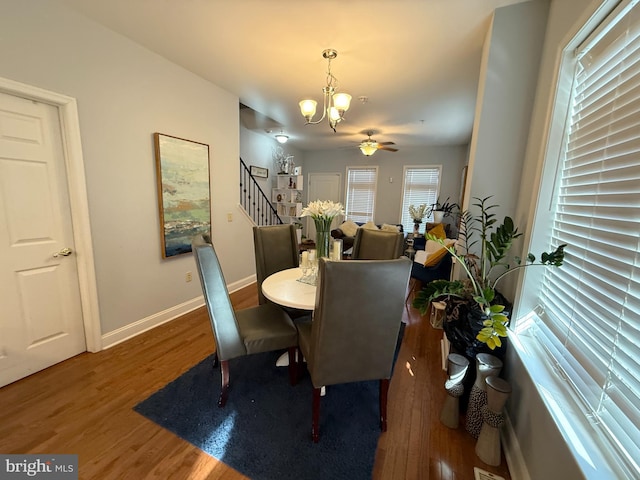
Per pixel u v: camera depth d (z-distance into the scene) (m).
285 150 6.93
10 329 1.80
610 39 1.06
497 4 1.70
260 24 1.99
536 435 1.16
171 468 1.29
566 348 1.20
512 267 1.76
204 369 2.04
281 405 1.71
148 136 2.46
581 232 1.19
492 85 1.78
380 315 1.35
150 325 2.64
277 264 2.54
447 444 1.48
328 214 2.04
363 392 1.88
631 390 0.84
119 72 2.19
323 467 1.32
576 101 1.32
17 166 1.75
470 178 1.90
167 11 1.88
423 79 2.84
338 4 1.76
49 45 1.77
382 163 7.20
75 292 2.11
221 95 3.20
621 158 0.97
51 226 1.94
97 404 1.67
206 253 1.54
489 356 1.54
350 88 3.10
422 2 1.71
